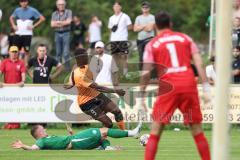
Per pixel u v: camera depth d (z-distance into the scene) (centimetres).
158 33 2898
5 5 10019
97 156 3484
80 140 3691
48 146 3694
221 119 2380
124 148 3819
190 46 2864
